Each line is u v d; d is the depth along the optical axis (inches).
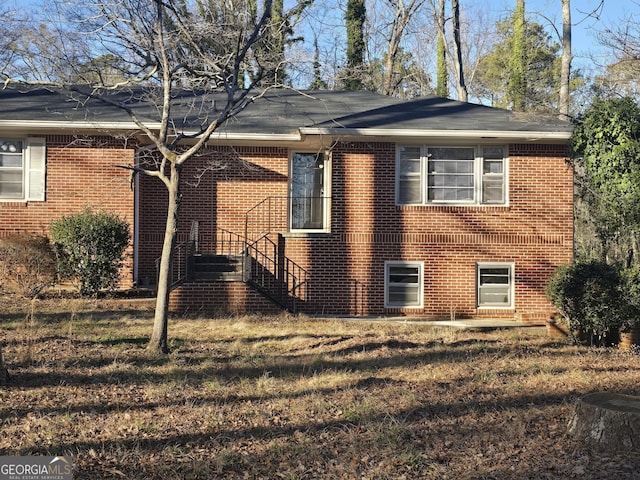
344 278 716.0
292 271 716.0
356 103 842.8
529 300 720.3
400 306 718.5
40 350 454.6
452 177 723.4
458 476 253.9
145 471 259.1
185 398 357.7
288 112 777.6
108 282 681.6
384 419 317.1
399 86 1646.2
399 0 1346.0
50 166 711.7
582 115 633.0
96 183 714.2
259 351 486.6
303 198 754.8
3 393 355.3
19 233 705.0
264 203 748.0
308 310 714.2
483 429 310.0
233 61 500.4
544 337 603.2
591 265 581.0
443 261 719.7
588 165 616.1
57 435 295.7
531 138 695.1
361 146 717.3
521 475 253.3
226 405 346.0
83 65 490.9
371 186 717.9
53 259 676.1
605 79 1026.1
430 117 753.6
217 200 745.0
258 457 273.6
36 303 641.6
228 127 705.6
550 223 723.4
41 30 489.7
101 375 399.5
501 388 388.2
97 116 703.7
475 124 719.1
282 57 542.0
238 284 706.8
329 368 434.3
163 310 467.8
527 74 1692.9
